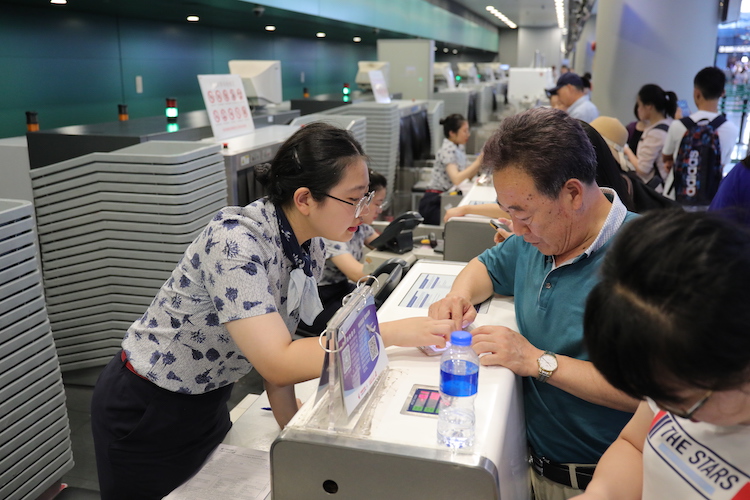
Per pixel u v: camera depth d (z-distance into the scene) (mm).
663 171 4551
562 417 1305
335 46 14438
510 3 16406
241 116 4238
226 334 1458
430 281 1632
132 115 7750
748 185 2115
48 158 3223
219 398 1623
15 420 2041
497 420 979
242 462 1528
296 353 1225
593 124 2723
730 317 577
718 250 602
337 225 1384
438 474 883
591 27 22594
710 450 811
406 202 7289
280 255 1418
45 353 2166
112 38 7238
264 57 11086
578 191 1175
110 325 3189
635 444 1063
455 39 16406
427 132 8484
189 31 8719
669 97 4816
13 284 2012
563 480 1318
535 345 1345
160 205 2922
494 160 1207
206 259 1328
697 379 607
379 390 1062
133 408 1533
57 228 3074
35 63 6145
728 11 5930
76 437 2902
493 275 1540
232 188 3406
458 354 997
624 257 651
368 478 920
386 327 1228
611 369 654
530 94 14531
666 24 6133
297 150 1342
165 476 1599
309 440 928
